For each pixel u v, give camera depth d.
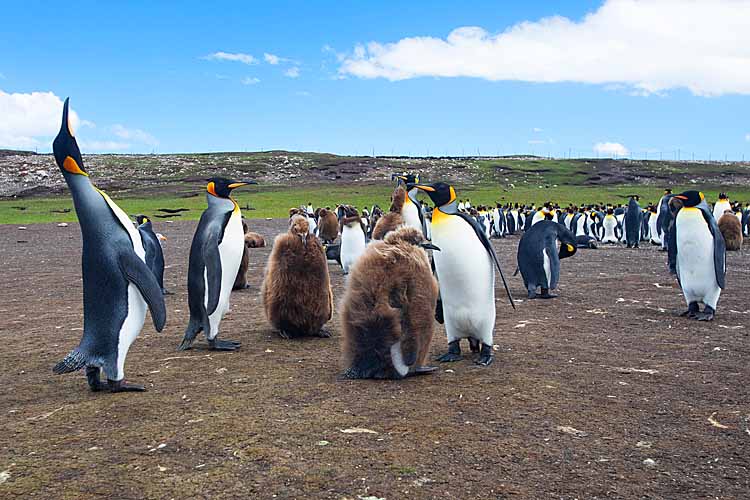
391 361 5.38
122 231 5.00
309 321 7.30
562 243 10.72
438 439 4.03
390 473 3.52
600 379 5.51
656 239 26.47
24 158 79.44
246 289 12.18
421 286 5.34
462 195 59.53
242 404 4.73
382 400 4.84
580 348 6.82
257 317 9.01
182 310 9.73
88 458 3.74
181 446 3.90
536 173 81.31
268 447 3.87
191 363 6.16
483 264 5.87
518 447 3.92
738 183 74.06
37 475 3.51
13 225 34.03
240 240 6.82
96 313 4.98
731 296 10.91
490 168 84.44
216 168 79.31
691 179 77.25
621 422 4.39
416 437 4.06
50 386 5.44
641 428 4.28
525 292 11.57
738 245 20.95
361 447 3.88
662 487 3.39
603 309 9.57
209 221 6.67
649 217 27.83
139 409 4.66
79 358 4.91
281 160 87.44
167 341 7.32
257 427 4.21
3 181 66.12
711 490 3.36
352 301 5.43
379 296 5.32
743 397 4.99
